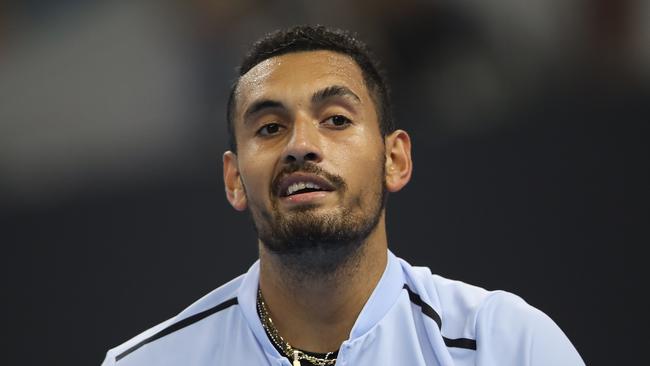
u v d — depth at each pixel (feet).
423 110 47.06
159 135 52.16
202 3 51.72
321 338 23.61
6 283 48.88
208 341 24.50
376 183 22.82
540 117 43.75
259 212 22.50
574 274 40.86
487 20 47.29
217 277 46.44
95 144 53.16
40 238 49.73
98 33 53.93
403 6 47.55
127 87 53.06
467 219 42.70
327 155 21.97
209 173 49.67
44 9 54.75
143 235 48.60
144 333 25.49
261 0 50.78
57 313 48.11
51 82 53.78
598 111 42.65
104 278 48.03
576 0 46.55
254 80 23.43
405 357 23.34
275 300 23.75
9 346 48.16
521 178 42.63
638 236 40.29
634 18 45.75
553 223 41.50
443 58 47.47
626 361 39.83
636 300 39.88
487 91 46.62
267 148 22.49
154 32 52.70
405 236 43.11
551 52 46.68
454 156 43.86
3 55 55.06
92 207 50.01
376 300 23.53
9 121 54.34
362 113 23.02
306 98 22.62
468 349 23.11
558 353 22.93
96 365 47.01
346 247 22.15
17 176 52.80
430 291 24.47
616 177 41.16
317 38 24.35
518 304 23.80
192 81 52.16
